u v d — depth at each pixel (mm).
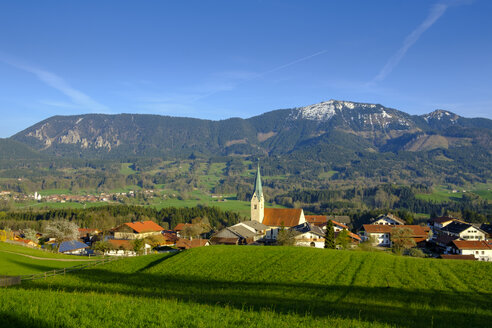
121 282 56656
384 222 165625
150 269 65625
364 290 50406
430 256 112188
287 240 109250
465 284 53594
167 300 39719
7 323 27656
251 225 137250
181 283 55688
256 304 41844
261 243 131250
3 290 38500
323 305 42312
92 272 65938
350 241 119500
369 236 129250
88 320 29484
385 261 66438
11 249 89312
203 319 30969
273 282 55188
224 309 35281
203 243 124438
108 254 121938
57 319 29203
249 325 29938
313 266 63125
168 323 29609
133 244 119500
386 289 50938
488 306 43562
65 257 89562
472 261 67188
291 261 66312
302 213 149750
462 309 41812
